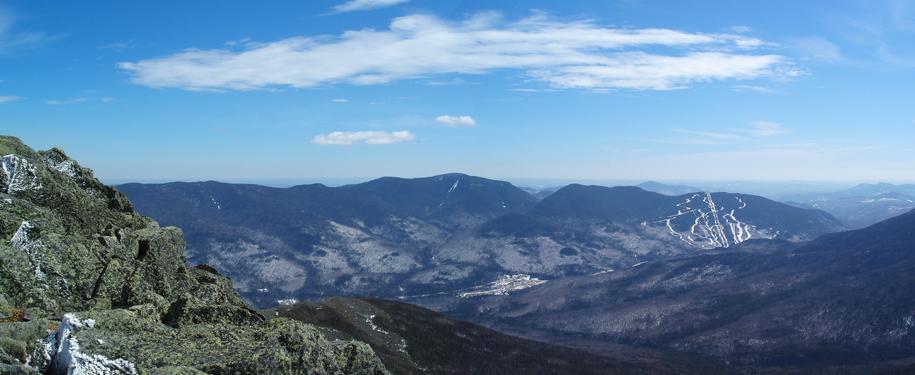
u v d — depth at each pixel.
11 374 18.28
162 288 32.28
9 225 28.58
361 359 29.06
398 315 178.00
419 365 145.50
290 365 23.62
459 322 193.25
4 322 23.09
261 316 28.91
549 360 184.62
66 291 27.67
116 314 22.86
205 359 21.58
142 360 20.62
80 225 34.72
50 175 36.94
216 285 37.31
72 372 19.38
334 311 159.88
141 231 37.31
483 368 160.12
